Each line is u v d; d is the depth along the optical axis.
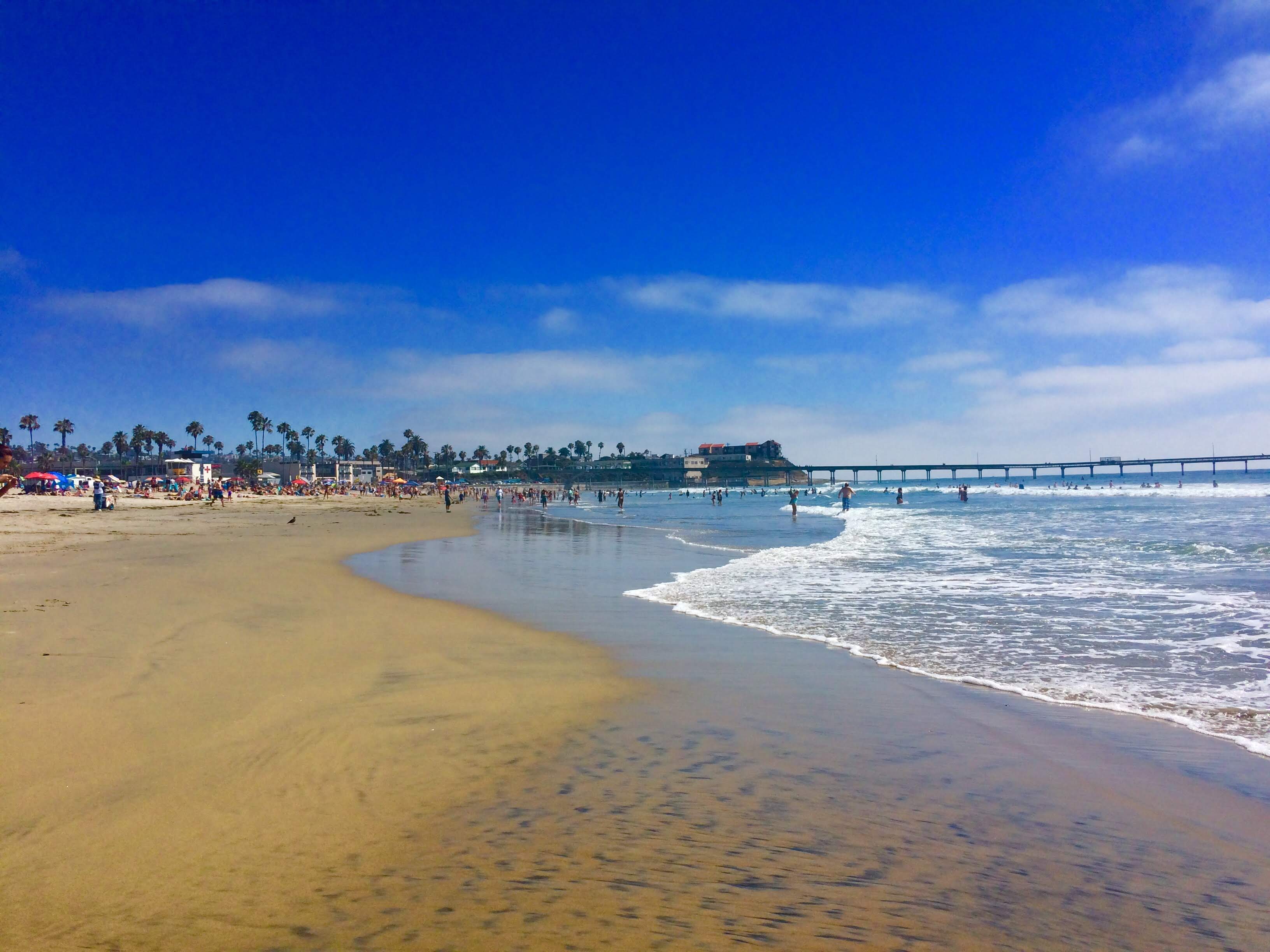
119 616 9.68
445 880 3.42
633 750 5.43
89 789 4.24
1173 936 3.16
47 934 2.86
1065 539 25.67
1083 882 3.62
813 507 73.62
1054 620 11.10
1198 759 5.40
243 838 3.75
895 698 7.01
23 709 5.58
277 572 15.77
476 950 2.86
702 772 4.99
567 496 117.44
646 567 19.16
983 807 4.52
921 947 3.01
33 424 160.75
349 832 3.88
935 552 21.95
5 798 4.07
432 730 5.69
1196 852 3.97
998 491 115.69
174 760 4.73
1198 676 7.83
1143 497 77.44
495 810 4.26
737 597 13.66
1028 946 3.05
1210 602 12.41
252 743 5.12
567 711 6.42
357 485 148.38
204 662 7.39
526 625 10.84
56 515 41.28
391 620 10.63
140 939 2.85
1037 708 6.71
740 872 3.60
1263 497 75.06
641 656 8.83
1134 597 13.08
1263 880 3.68
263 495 105.50
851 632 10.30
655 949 2.90
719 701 6.87
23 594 11.53
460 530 37.03
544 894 3.31
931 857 3.84
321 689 6.64
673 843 3.89
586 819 4.17
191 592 12.21
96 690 6.18
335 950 2.82
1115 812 4.48
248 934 2.91
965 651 9.08
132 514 45.53
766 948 2.94
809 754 5.43
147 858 3.50
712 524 42.47
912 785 4.85
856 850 3.89
